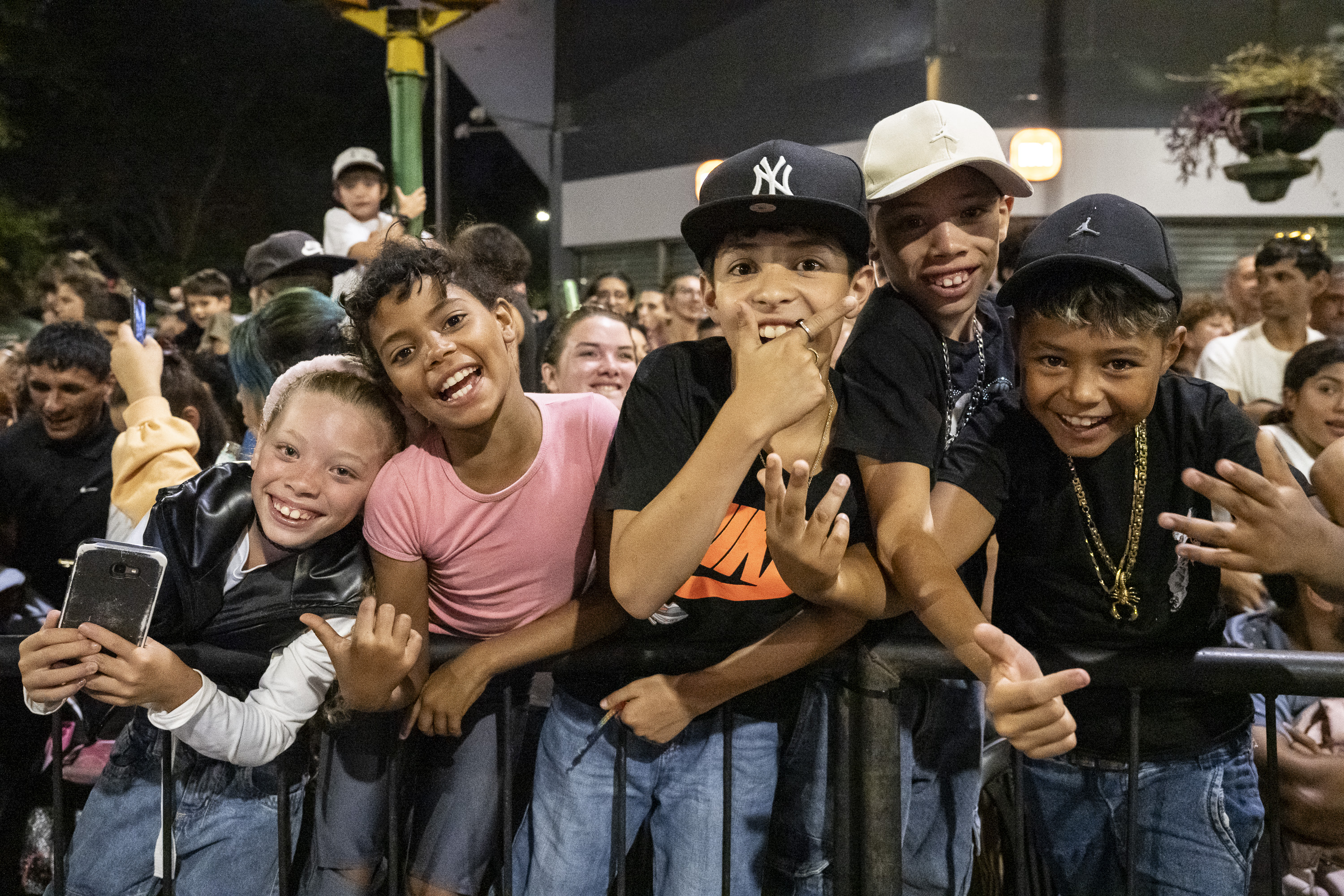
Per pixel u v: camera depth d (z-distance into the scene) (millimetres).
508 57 11320
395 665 1818
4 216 17797
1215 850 1939
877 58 8289
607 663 1969
